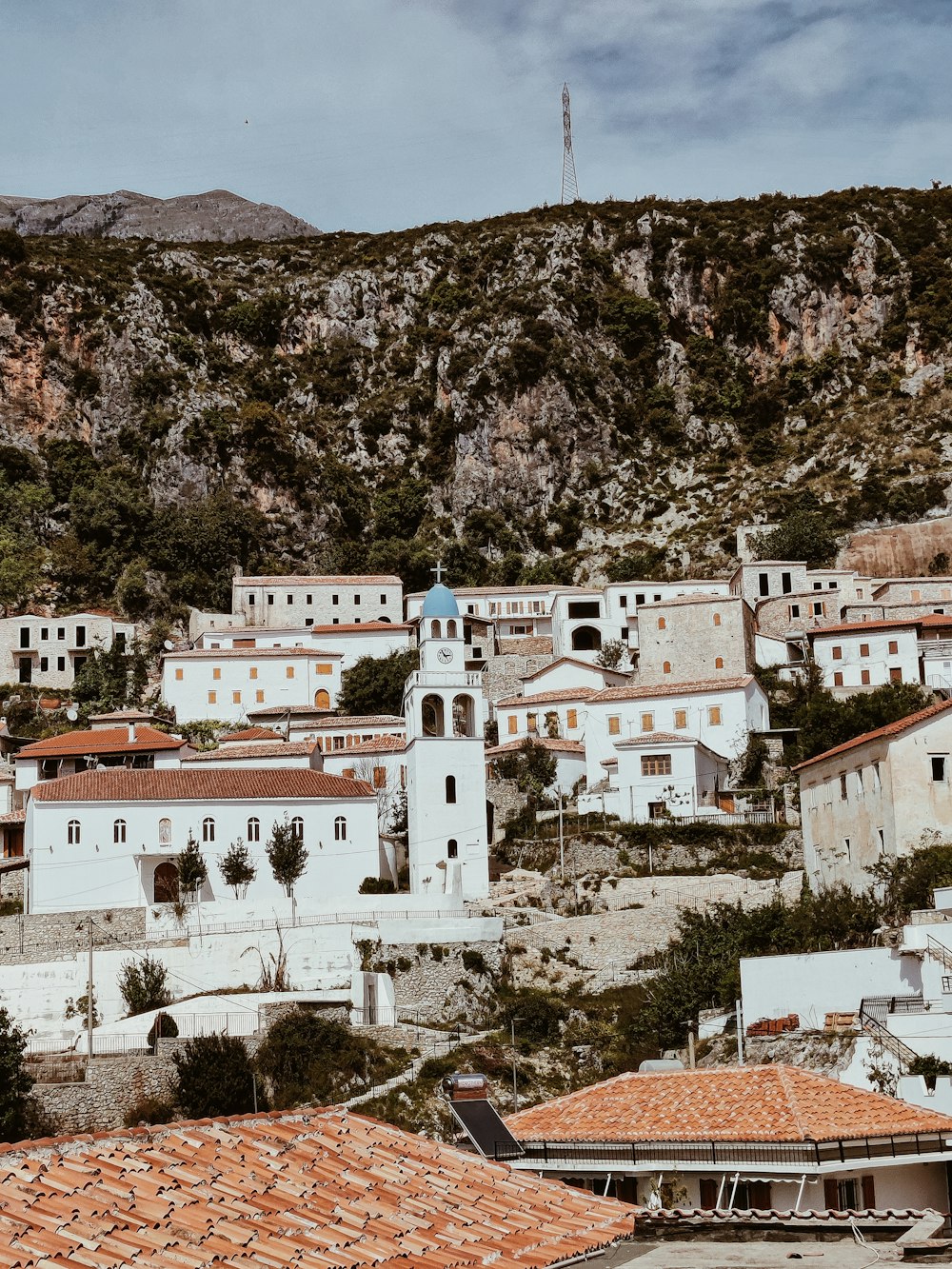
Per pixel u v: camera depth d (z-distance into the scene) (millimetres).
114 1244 24625
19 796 155750
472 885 123875
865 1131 40812
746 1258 28844
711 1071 47500
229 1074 93812
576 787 147000
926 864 88188
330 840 126875
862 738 99375
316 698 185250
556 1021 105438
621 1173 42469
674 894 118750
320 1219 27312
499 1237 28172
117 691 192625
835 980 69750
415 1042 102875
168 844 124125
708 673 164250
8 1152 27641
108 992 108312
